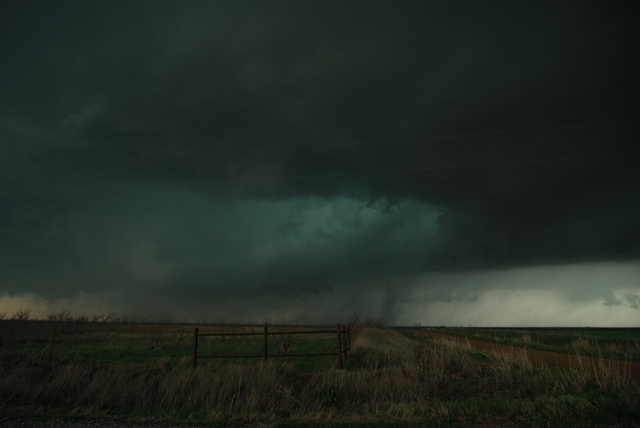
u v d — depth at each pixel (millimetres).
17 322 38750
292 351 25219
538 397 10070
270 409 10242
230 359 20891
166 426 8562
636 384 10633
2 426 8406
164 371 13633
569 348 23703
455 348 20516
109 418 9219
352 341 29766
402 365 14812
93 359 21078
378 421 8594
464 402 9961
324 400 10711
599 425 7938
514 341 31969
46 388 11312
